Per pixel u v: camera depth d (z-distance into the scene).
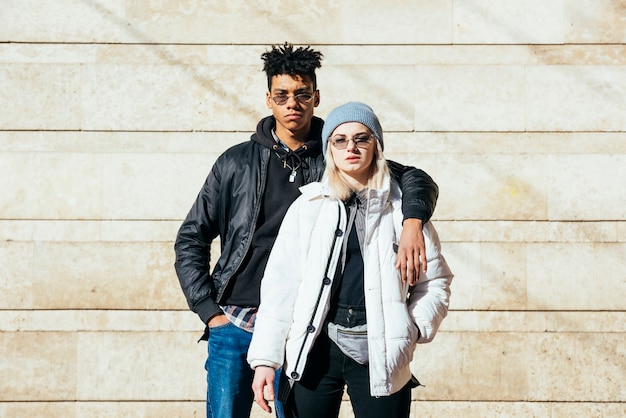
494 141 5.83
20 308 5.76
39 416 5.74
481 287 5.78
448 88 5.84
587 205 5.80
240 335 4.02
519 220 5.80
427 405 5.74
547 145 5.82
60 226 5.79
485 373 5.75
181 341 5.79
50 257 5.77
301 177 4.03
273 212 4.00
